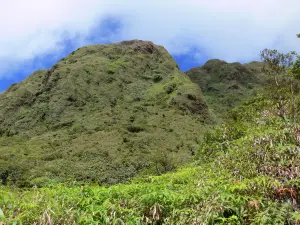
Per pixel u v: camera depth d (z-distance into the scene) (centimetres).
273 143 629
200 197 436
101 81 8769
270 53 1425
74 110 7756
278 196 426
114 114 7612
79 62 9512
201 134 6756
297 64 1358
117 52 10506
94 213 402
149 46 11106
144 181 667
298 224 371
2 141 6762
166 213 426
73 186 571
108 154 5422
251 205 402
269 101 1291
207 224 386
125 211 423
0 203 437
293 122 800
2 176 4397
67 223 392
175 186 544
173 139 6431
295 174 477
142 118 7425
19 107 7988
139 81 9288
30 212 406
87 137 6438
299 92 1292
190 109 8050
